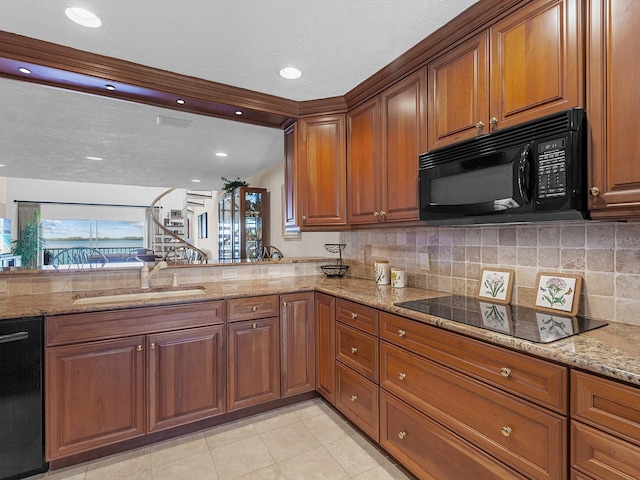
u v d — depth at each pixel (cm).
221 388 217
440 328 151
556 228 162
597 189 118
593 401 100
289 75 221
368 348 197
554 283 162
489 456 130
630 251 138
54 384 174
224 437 211
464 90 168
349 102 254
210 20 163
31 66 185
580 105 123
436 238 224
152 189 959
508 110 148
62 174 561
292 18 163
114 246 930
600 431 99
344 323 219
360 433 215
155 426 198
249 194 495
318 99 260
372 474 178
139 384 193
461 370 142
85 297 212
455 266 212
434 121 185
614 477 95
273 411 242
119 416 189
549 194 125
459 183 164
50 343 173
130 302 190
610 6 116
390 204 217
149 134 345
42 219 846
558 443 108
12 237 809
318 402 256
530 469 116
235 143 378
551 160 125
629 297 138
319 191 265
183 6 153
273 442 206
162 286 244
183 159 453
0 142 373
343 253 317
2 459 165
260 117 266
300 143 269
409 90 203
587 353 106
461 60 170
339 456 193
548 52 133
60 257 841
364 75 222
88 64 194
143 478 176
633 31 110
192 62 203
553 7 132
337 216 260
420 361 162
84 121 307
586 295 151
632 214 114
